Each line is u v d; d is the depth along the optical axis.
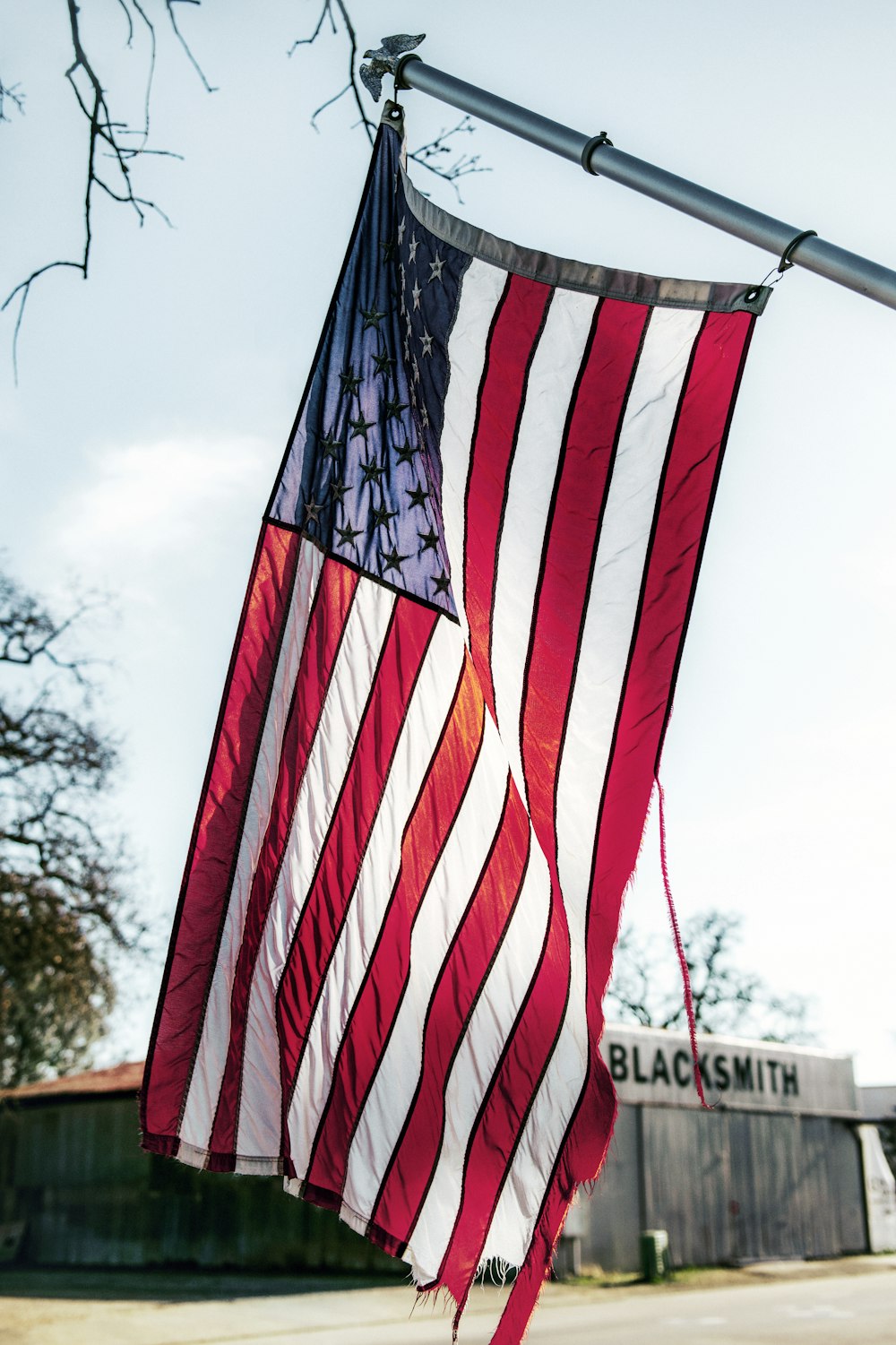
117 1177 30.97
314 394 5.55
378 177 5.55
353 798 5.34
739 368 4.72
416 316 5.24
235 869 5.41
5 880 27.95
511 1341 4.61
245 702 5.49
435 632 5.35
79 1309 22.34
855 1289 26.89
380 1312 21.89
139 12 5.44
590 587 4.80
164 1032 5.30
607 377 4.89
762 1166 34.00
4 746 27.17
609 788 4.67
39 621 26.53
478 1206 4.79
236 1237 29.02
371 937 5.20
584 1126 4.77
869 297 3.76
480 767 5.27
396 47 4.96
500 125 4.59
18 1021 38.06
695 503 4.75
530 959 5.02
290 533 5.53
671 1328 19.89
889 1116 38.72
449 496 5.01
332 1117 5.04
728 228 3.98
